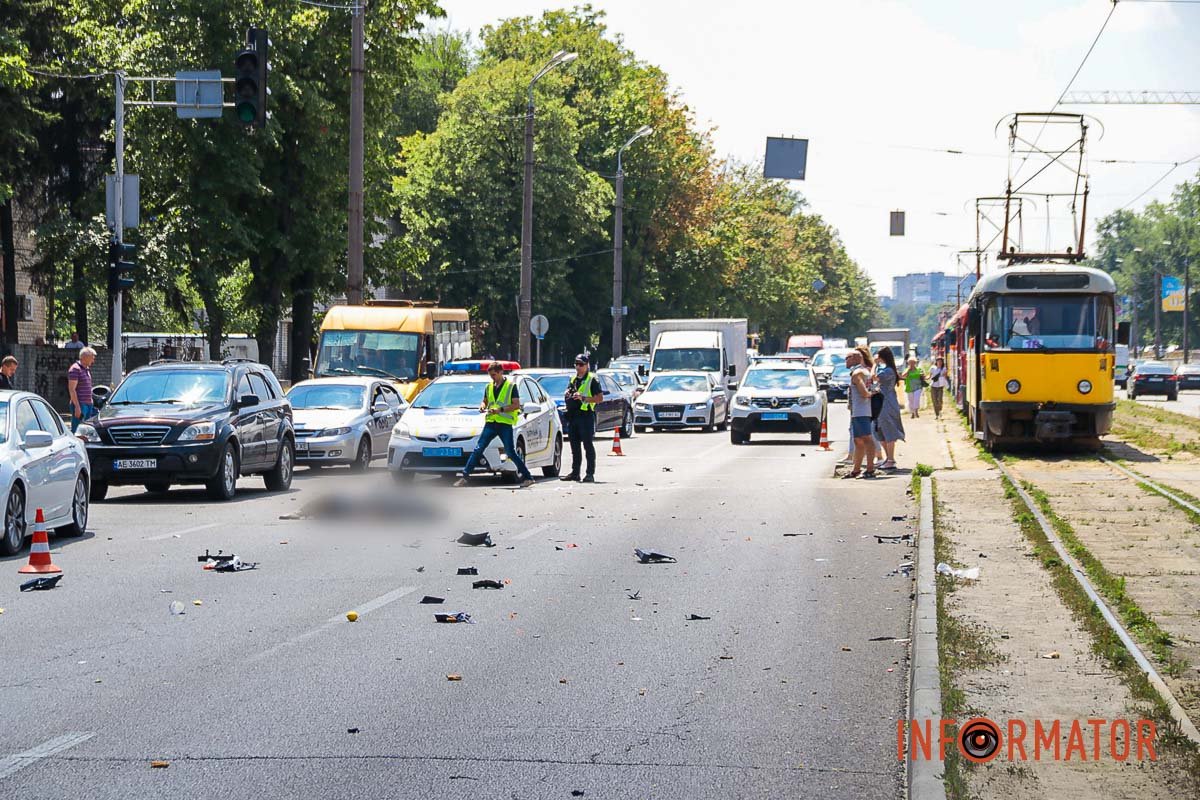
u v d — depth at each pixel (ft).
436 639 32.58
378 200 161.17
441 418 79.25
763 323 396.37
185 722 24.77
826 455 103.24
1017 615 33.55
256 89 76.23
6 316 165.99
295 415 90.12
